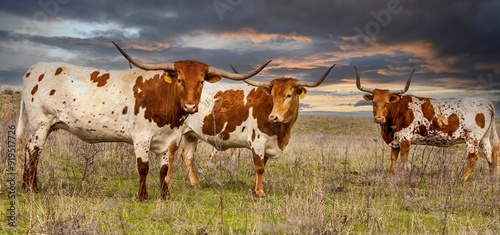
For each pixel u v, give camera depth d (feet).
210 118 33.78
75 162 35.53
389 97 43.62
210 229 20.62
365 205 25.68
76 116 28.63
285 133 32.68
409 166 43.83
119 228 19.93
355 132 148.25
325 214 22.25
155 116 28.12
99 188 28.94
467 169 42.52
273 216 23.91
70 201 23.08
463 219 24.89
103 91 28.50
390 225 23.16
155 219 22.34
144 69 26.71
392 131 44.24
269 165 43.11
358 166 43.83
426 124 43.75
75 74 29.27
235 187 33.32
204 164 39.37
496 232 21.57
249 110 32.86
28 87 29.84
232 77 27.91
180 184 34.37
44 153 38.70
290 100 31.40
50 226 18.42
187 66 26.76
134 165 36.76
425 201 29.07
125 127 28.48
